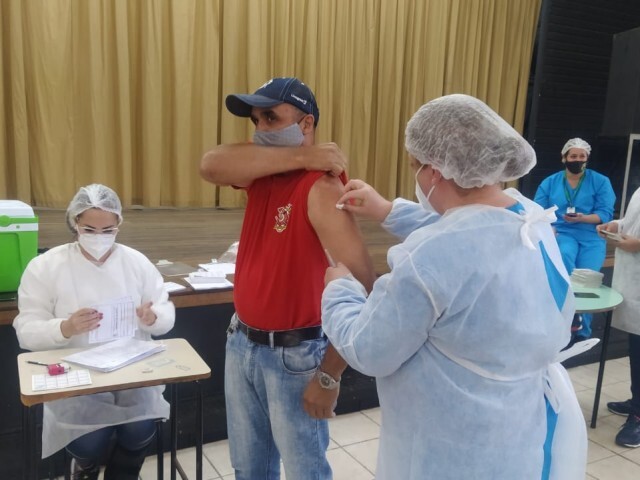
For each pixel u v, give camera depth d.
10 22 4.37
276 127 1.40
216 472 2.36
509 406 1.03
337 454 2.54
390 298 0.99
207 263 3.10
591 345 1.24
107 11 4.72
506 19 6.40
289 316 1.38
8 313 2.04
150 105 4.93
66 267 1.82
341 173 1.38
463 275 0.96
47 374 1.53
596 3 6.25
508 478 1.04
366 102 5.90
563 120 6.39
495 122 1.03
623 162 5.35
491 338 0.99
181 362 1.67
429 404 1.03
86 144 4.81
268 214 1.42
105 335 1.74
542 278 1.05
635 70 5.22
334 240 1.30
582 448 1.23
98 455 1.78
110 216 1.83
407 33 6.02
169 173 5.24
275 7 5.34
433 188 1.10
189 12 4.96
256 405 1.50
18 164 4.55
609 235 2.76
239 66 5.31
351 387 2.98
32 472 1.57
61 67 4.56
